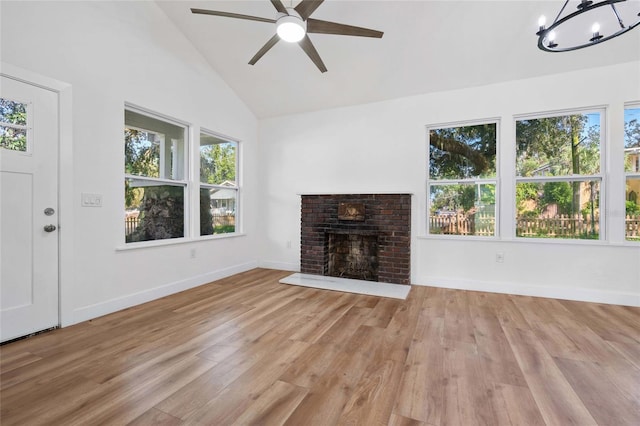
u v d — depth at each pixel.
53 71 2.42
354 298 3.30
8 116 2.19
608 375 1.76
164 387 1.64
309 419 1.39
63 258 2.48
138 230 3.18
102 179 2.78
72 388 1.62
